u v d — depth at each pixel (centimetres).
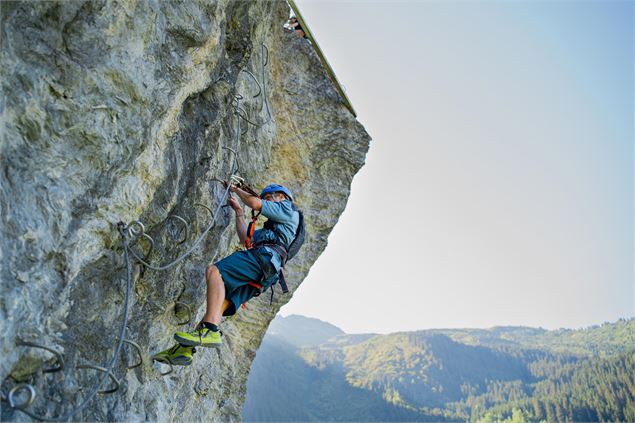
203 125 607
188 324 654
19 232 377
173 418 718
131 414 539
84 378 454
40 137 395
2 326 359
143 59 479
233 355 1002
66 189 417
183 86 539
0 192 365
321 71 981
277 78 939
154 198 518
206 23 549
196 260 628
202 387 842
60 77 405
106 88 439
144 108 477
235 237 818
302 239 563
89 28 423
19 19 380
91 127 428
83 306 445
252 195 588
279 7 933
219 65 625
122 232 471
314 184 985
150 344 590
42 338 397
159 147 519
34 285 389
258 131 827
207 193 619
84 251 436
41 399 401
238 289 512
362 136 996
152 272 538
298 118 952
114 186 464
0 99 366
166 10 504
